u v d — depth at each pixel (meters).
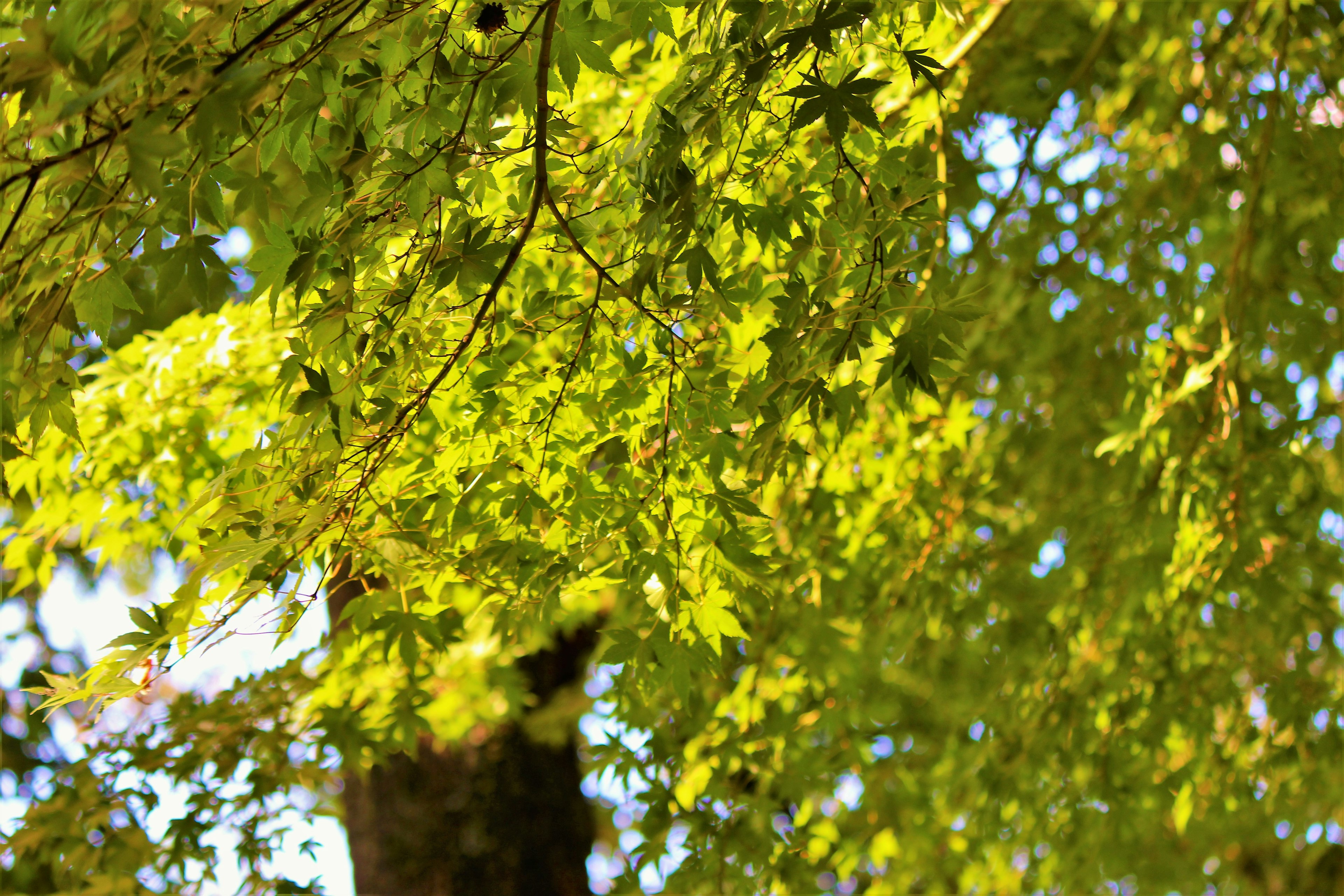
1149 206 4.95
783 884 3.47
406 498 2.18
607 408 2.11
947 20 3.21
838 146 1.74
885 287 1.92
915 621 4.30
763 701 3.79
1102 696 4.31
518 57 1.90
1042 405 5.09
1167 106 4.81
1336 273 4.68
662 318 2.06
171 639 1.85
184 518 1.93
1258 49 4.43
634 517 2.04
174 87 1.39
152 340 4.10
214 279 3.96
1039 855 4.81
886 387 3.41
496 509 2.13
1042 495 4.93
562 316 2.12
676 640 2.13
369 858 5.38
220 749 3.38
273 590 2.00
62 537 3.63
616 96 2.95
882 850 4.43
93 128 1.59
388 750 3.41
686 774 3.50
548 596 2.10
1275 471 4.09
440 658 3.24
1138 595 4.20
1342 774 4.20
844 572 3.91
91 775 3.30
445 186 1.83
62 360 1.94
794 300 1.86
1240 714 4.39
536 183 1.86
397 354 2.01
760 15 1.71
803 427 2.44
